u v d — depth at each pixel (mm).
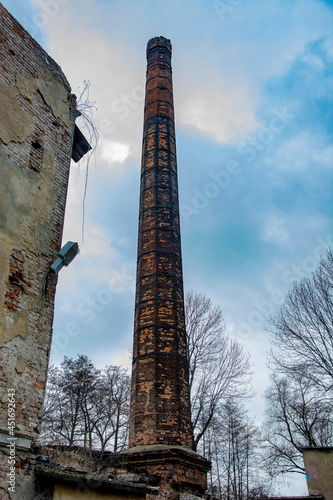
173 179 18469
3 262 6223
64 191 7926
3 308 6000
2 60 7344
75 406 21375
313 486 11273
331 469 11352
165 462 11336
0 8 7598
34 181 7270
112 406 21188
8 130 7039
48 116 8102
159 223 16797
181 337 14531
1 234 6340
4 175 6695
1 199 6516
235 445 24625
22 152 7215
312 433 19109
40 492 5617
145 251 16281
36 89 7965
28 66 7914
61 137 8289
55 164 7895
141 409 12867
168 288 15297
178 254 16547
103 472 11398
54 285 6996
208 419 18734
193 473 11766
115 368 23141
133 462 11719
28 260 6684
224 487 23250
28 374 6027
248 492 22719
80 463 11398
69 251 7281
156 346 13875
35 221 7051
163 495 10703
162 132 19828
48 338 6562
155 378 13219
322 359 14555
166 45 24094
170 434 12320
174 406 12859
